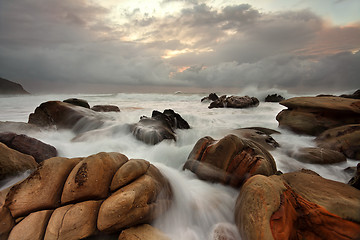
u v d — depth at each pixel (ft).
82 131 27.43
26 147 14.90
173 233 9.34
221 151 13.39
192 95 127.54
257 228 7.67
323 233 8.18
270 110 57.82
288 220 8.11
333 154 17.31
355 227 8.04
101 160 9.19
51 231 7.43
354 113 23.71
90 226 7.81
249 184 9.54
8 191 8.91
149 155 18.35
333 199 9.02
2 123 20.71
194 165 14.28
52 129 27.20
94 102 77.92
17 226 7.70
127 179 8.95
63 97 106.83
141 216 8.49
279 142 22.04
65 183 8.54
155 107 63.36
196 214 10.43
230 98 68.13
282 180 10.79
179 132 27.04
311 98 28.22
